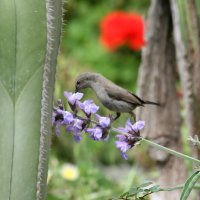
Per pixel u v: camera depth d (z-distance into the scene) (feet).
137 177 28.96
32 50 12.91
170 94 23.85
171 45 23.73
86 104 14.48
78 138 14.46
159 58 23.77
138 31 35.78
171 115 23.79
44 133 13.00
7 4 12.85
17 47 12.90
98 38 48.44
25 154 12.95
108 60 46.29
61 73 31.30
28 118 12.96
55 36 13.03
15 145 12.96
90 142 32.37
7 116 12.97
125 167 35.96
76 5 50.29
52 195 27.55
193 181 13.85
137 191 14.51
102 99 18.42
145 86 23.91
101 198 28.04
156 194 23.06
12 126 12.96
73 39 48.26
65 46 47.70
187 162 25.12
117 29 35.94
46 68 12.97
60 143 33.14
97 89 18.43
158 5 23.47
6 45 12.87
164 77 23.80
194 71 21.22
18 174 12.95
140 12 49.42
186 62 21.33
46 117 13.03
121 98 18.38
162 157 23.40
